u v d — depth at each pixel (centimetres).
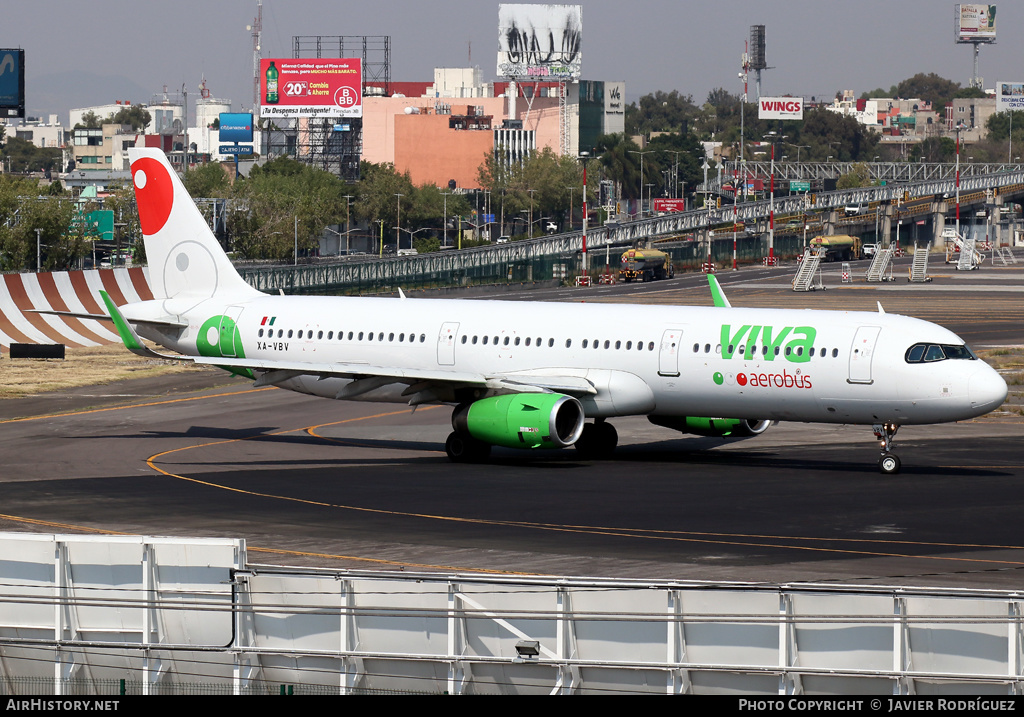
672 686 8500
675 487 17000
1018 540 13588
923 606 8344
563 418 19162
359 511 15375
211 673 9206
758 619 8219
